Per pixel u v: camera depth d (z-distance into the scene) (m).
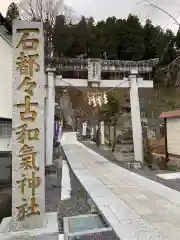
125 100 21.05
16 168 3.62
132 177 7.73
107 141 21.91
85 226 3.98
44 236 3.36
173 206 4.70
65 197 6.18
